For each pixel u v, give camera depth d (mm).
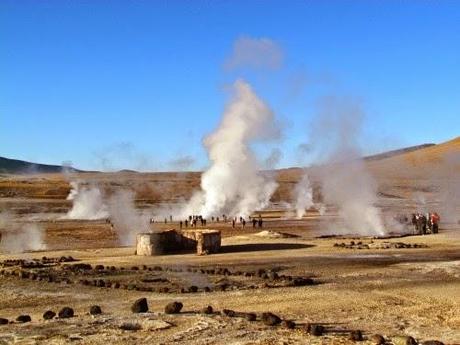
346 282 24062
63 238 49625
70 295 21891
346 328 15742
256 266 29797
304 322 16500
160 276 26875
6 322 16188
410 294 21047
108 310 18609
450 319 17000
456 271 26875
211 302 19812
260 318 16375
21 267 29672
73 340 13867
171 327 15234
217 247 37219
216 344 13586
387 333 15141
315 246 39469
